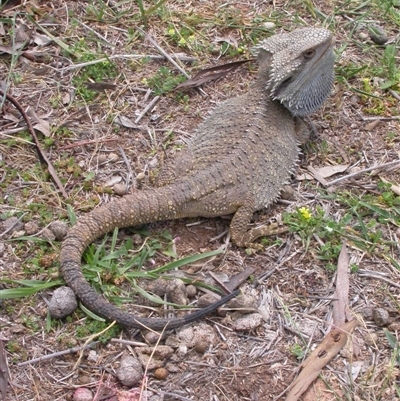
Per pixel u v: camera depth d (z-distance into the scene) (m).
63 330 1.20
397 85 1.43
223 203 1.27
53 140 1.33
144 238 1.27
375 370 1.19
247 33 1.47
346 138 1.38
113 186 1.31
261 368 1.18
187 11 1.50
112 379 1.17
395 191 1.32
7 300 1.21
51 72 1.41
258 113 1.32
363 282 1.25
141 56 1.43
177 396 1.16
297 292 1.24
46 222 1.27
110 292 1.22
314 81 1.33
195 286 1.23
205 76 1.41
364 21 1.51
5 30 1.44
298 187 1.33
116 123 1.36
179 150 1.34
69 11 1.47
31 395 1.16
